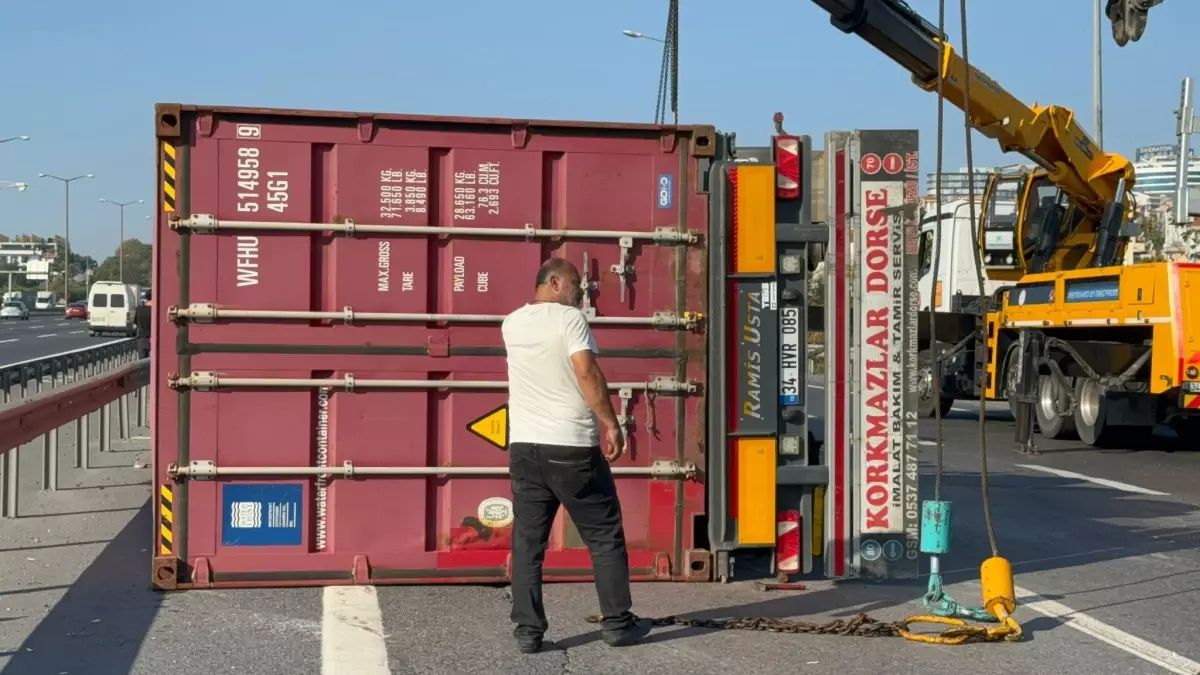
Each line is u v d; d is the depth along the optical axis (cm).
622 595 588
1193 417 1638
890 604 688
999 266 2031
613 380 689
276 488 669
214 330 658
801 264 704
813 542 718
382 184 667
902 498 715
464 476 682
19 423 848
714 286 692
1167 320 1423
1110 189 1730
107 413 1386
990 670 570
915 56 1334
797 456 710
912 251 711
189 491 663
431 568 681
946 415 2209
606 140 686
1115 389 1553
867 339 710
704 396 699
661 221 691
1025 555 870
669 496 701
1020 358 1695
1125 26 1073
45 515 945
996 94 1543
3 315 9606
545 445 571
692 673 553
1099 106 2666
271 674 538
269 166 658
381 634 601
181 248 654
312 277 664
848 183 706
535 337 578
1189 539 940
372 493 676
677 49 1030
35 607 648
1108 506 1109
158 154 649
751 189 694
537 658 570
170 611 637
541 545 584
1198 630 654
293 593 672
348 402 670
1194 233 3434
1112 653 605
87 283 17262
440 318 672
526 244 681
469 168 675
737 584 718
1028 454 1566
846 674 558
